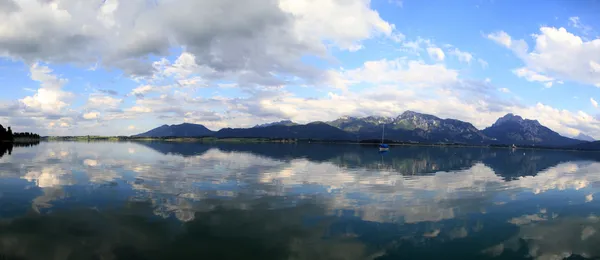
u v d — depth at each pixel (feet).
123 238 70.33
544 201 115.75
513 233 79.15
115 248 65.31
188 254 63.26
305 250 66.13
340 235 74.95
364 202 106.73
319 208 97.50
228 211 91.91
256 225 80.33
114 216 85.20
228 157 299.38
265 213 90.89
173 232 74.43
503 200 115.75
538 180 177.27
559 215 96.53
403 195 120.37
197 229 76.64
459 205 105.70
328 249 66.95
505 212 98.27
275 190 124.77
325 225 81.56
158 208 93.66
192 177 153.58
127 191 116.47
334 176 171.32
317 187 133.59
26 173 159.74
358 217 88.99
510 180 173.58
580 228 84.02
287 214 90.22
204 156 306.35
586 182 174.19
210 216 86.74
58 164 205.87
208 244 68.13
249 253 64.34
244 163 236.84
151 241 69.05
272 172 181.88
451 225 84.02
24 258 60.23
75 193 112.16
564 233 79.82
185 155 316.19
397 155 422.41
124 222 80.48
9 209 90.27
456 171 216.54
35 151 350.23
